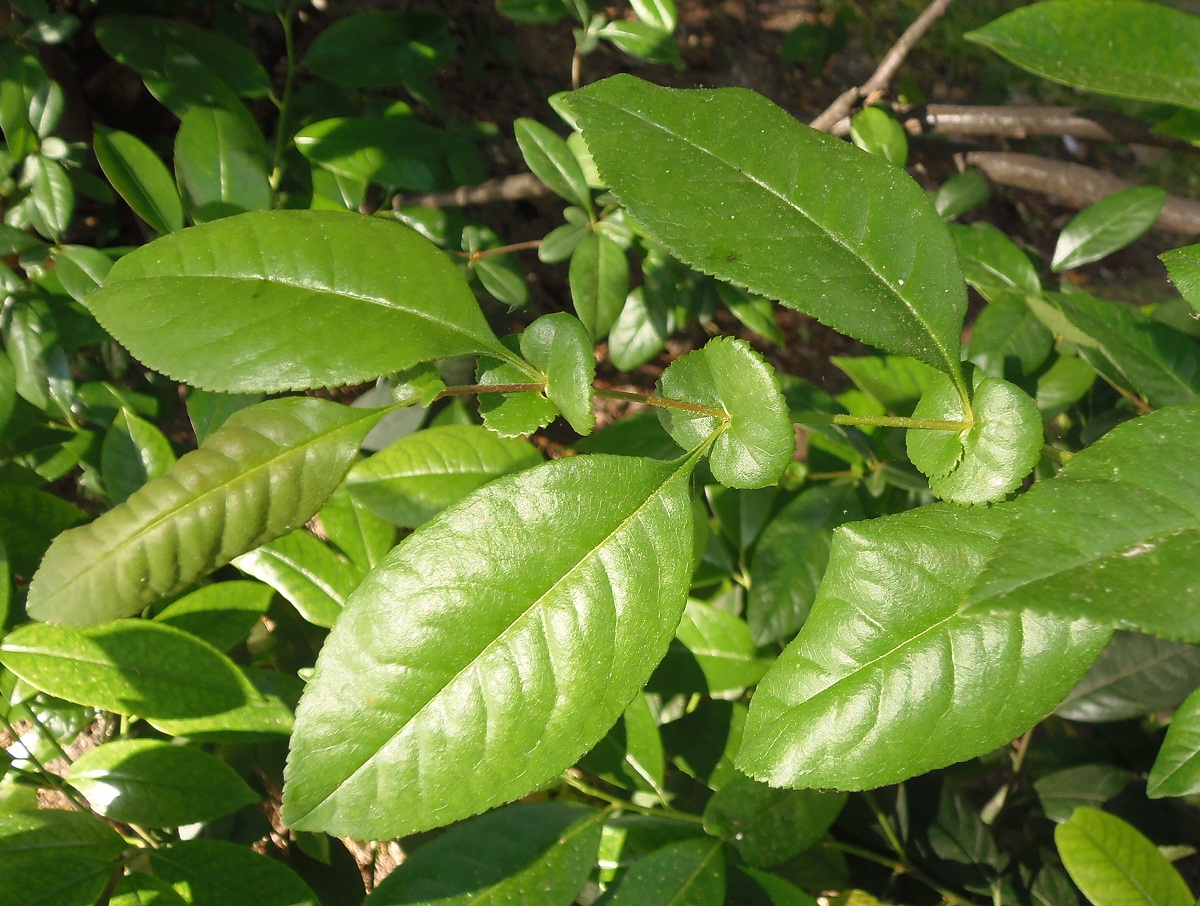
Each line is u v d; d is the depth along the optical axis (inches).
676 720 14.9
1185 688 17.0
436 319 8.4
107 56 24.6
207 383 8.0
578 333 8.2
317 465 8.1
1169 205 22.6
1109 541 6.4
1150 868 13.3
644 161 8.9
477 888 11.1
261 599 14.0
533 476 7.9
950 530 8.9
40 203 16.8
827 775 8.6
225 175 16.1
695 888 11.4
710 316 23.0
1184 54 9.1
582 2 20.0
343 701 7.6
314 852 15.3
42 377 16.5
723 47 41.5
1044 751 20.0
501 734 7.7
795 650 9.0
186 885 11.4
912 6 46.5
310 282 8.3
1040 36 9.1
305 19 29.0
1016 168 24.6
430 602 7.7
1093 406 19.4
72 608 7.7
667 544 8.0
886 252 8.8
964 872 16.1
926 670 8.6
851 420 8.7
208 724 12.6
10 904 10.5
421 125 19.9
